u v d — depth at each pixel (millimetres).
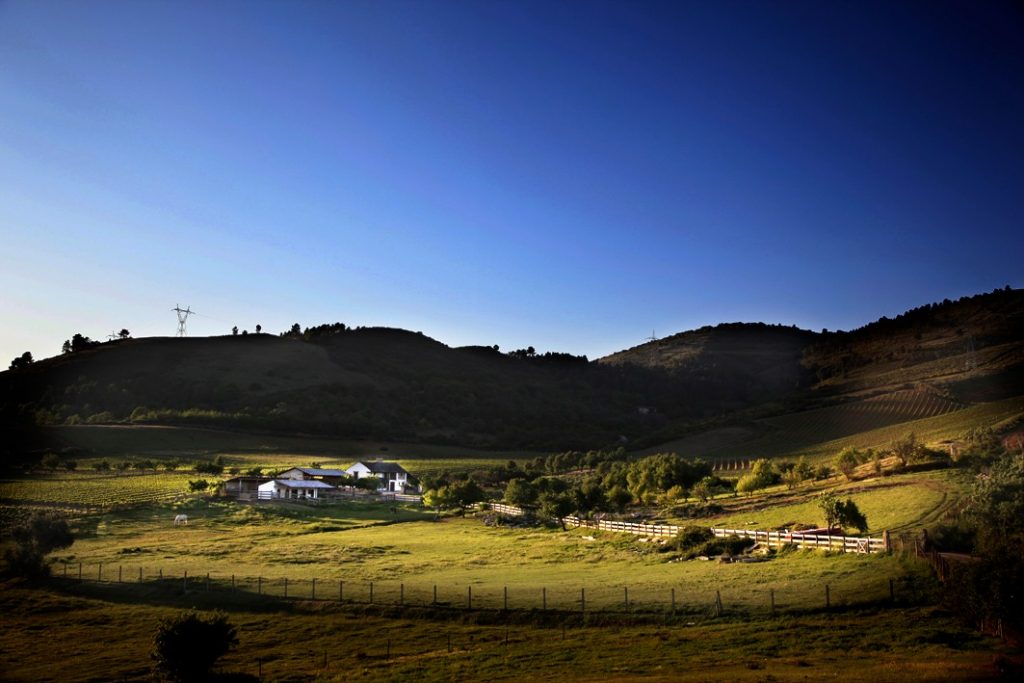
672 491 97188
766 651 33312
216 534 86625
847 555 48344
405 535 85062
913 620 35594
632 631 38781
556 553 65875
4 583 58625
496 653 36875
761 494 91125
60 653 42500
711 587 44750
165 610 50781
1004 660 28750
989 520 44781
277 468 151750
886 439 144125
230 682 35156
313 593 51406
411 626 43906
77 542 79875
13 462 150500
